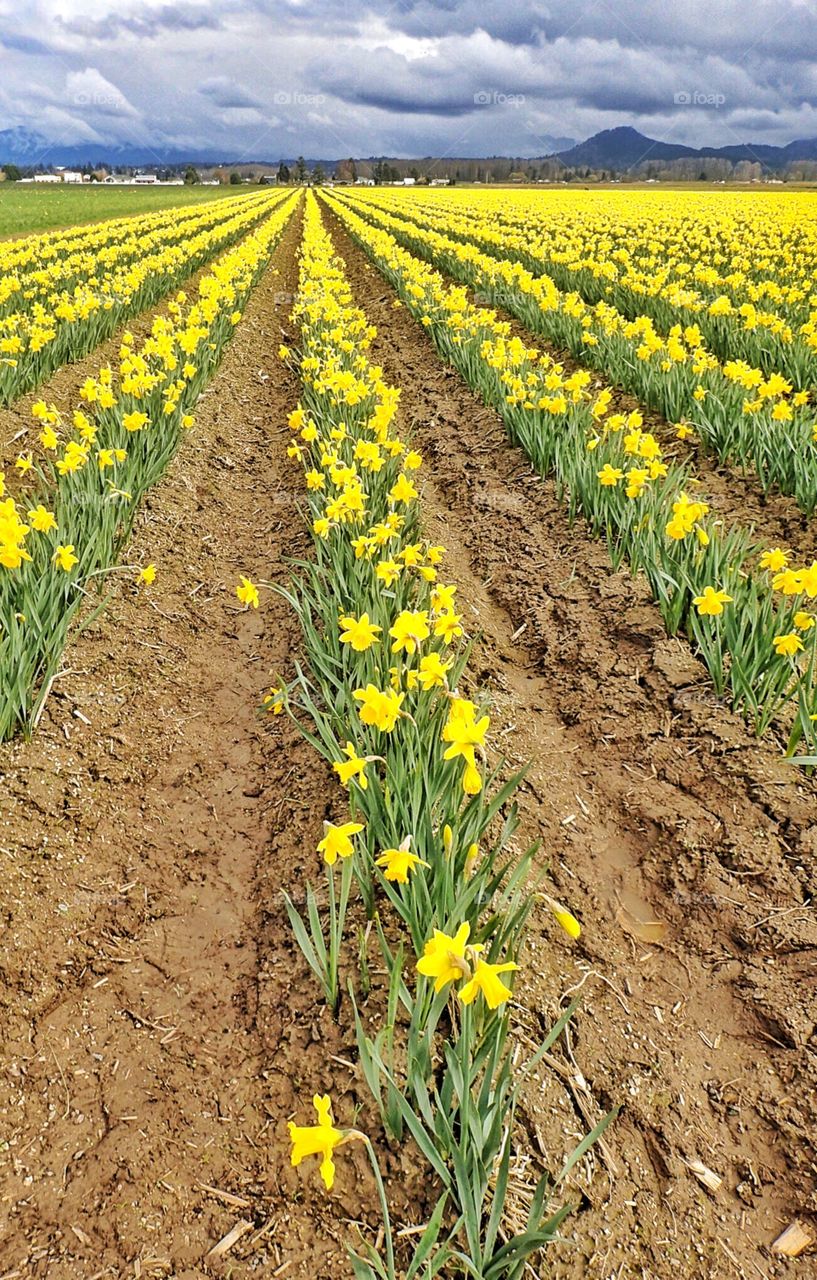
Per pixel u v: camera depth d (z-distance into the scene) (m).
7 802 3.34
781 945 2.89
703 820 3.44
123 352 7.43
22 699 3.58
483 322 9.99
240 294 12.93
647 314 11.36
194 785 3.82
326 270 14.97
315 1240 2.09
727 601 3.60
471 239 22.69
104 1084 2.50
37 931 2.91
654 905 3.16
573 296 10.71
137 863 3.32
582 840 3.45
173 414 6.97
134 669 4.45
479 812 2.75
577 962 2.88
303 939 2.50
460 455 7.66
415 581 4.32
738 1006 2.74
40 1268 2.06
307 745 3.87
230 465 7.68
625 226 26.12
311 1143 1.65
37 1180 2.24
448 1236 2.02
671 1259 2.07
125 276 13.23
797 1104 2.43
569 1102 2.38
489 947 2.28
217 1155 2.30
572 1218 2.11
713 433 6.87
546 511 6.20
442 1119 2.02
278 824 3.51
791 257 16.86
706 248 18.98
